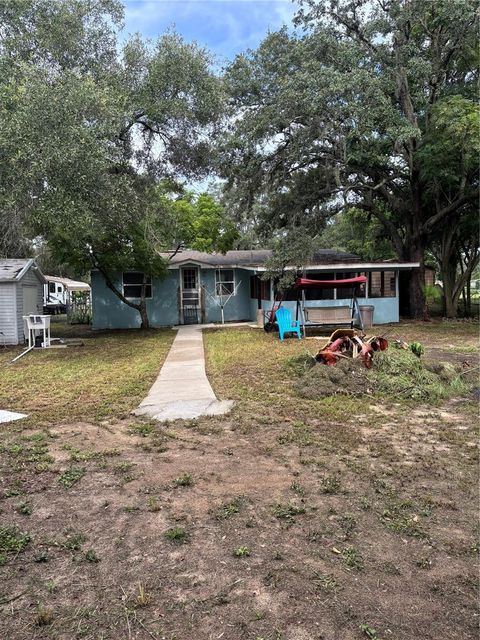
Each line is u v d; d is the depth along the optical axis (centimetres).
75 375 831
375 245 2625
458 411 573
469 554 268
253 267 1625
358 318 1582
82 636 206
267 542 282
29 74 883
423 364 744
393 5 1459
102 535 293
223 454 433
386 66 1577
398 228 2128
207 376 796
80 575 252
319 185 1842
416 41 1647
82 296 2103
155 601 230
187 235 1731
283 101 1366
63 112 855
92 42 1127
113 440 479
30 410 599
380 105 1377
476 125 1241
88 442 473
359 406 588
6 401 645
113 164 1095
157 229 1408
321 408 580
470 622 212
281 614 219
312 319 1362
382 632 206
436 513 318
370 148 1541
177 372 838
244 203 1806
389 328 1530
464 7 1351
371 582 242
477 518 311
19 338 1341
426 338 1277
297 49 1462
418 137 1433
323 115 1395
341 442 461
